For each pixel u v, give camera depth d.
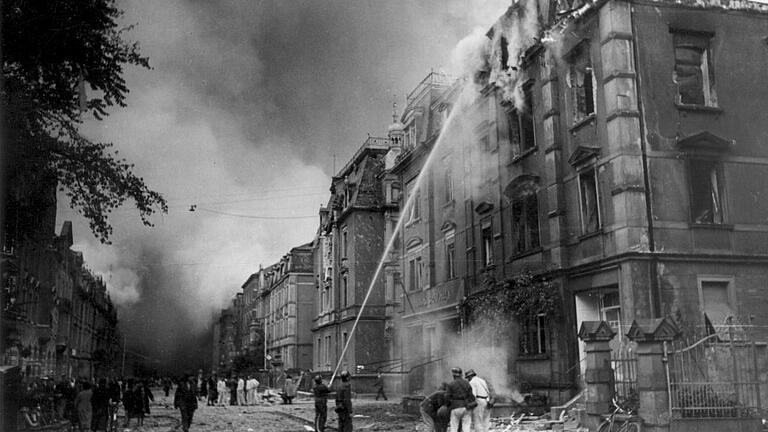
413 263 38.50
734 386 14.45
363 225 47.72
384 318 46.44
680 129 19.98
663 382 13.87
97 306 75.38
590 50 21.39
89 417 19.61
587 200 21.47
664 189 19.38
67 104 19.28
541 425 17.89
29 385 26.98
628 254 18.59
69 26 17.80
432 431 14.46
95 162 18.94
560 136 22.95
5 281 29.02
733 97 20.80
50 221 29.50
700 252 19.19
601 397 15.30
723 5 21.22
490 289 26.12
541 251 23.47
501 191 27.16
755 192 20.36
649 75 20.02
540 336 23.11
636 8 20.34
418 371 36.00
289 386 39.41
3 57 16.97
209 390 38.78
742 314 19.12
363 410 28.64
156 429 21.94
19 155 17.41
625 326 18.55
